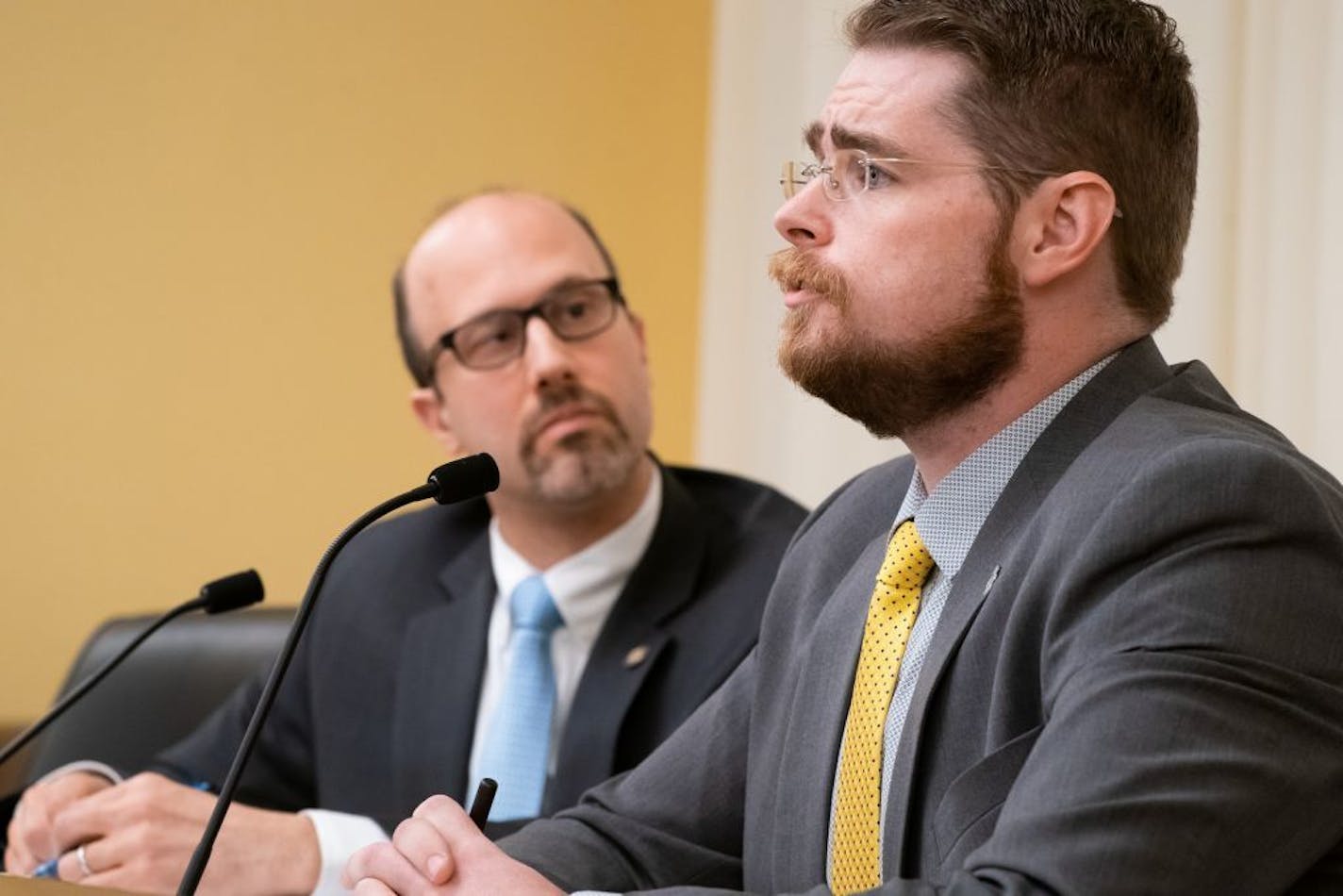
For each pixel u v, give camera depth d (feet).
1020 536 12.27
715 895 11.97
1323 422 22.02
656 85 32.55
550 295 20.45
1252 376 22.53
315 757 21.34
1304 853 10.52
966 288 12.89
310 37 31.40
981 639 12.09
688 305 32.27
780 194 28.58
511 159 32.14
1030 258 12.91
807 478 27.66
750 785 14.23
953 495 13.10
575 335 20.42
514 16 32.32
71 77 30.40
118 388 30.42
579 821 14.88
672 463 31.99
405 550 21.86
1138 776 10.15
